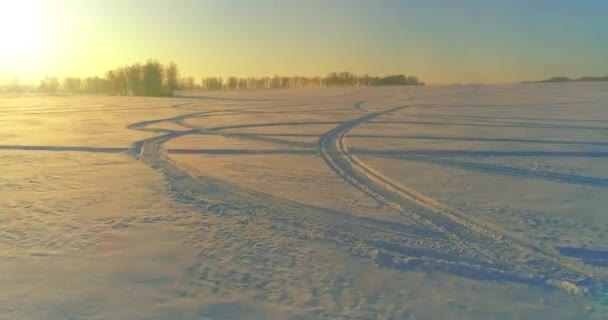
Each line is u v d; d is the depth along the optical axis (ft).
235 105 138.51
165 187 29.43
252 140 55.52
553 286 15.15
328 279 15.48
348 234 20.35
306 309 13.32
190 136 59.52
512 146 49.32
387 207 24.91
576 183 31.19
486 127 69.36
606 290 14.84
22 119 86.33
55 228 20.66
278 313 13.06
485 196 27.37
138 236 19.66
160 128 69.92
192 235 19.90
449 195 27.61
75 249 18.04
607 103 124.98
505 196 27.37
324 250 18.30
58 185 29.81
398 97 174.81
